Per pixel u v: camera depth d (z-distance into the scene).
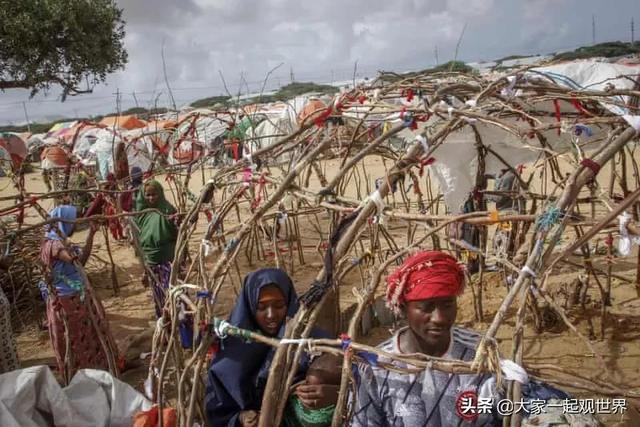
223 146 6.99
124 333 6.09
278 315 2.49
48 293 4.43
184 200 6.83
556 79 5.32
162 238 5.31
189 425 2.56
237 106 7.68
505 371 1.69
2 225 5.70
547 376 1.95
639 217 4.08
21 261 6.34
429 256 1.94
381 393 1.95
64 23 15.51
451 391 1.87
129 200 7.57
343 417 2.06
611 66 7.08
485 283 6.37
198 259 3.07
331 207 2.59
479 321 5.50
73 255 4.04
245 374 2.45
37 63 15.67
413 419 1.89
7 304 4.00
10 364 4.00
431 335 1.90
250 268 7.97
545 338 5.12
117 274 8.30
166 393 4.29
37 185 20.78
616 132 2.25
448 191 5.29
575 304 5.63
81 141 20.67
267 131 13.62
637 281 5.76
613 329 5.15
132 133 15.83
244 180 3.44
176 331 2.86
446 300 1.89
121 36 18.06
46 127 37.72
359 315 2.15
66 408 2.83
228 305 6.62
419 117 3.34
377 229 5.50
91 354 4.52
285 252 8.70
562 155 3.01
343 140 5.25
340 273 2.56
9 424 2.61
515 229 5.21
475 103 3.38
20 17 14.98
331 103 3.89
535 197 4.89
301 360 2.38
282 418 2.35
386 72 4.54
